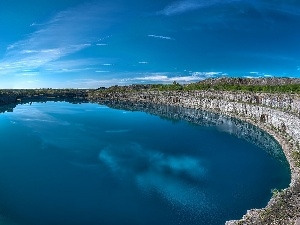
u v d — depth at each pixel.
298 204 41.31
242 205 51.38
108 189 59.72
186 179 63.25
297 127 77.94
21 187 61.50
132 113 144.75
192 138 95.62
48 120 126.38
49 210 52.56
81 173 68.06
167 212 50.56
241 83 176.50
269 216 39.78
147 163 73.25
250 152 79.69
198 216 48.72
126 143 90.62
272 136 91.50
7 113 144.62
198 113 141.12
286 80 162.88
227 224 41.78
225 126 111.25
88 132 105.06
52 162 75.56
